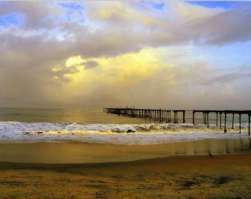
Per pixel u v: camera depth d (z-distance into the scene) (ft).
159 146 67.21
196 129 115.24
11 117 183.11
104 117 229.45
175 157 49.88
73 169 38.86
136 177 33.40
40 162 45.73
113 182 30.19
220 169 38.75
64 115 233.55
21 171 35.73
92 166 41.34
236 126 145.69
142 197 24.12
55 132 87.20
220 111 136.87
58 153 54.75
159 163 43.80
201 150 62.59
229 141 80.33
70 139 75.25
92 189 26.73
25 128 92.43
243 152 60.80
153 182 30.40
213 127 128.88
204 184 29.43
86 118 202.39
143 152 58.23
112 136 83.97
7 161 45.57
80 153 55.31
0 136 76.28
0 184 27.91
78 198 23.67
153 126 112.16
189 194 25.17
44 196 24.04
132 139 78.79
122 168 39.60
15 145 62.75
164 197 24.14
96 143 69.62
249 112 114.11
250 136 96.17
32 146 62.23
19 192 25.07
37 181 29.78
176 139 81.41
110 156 52.75
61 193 25.07
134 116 249.75
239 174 35.22
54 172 36.09
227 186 28.45
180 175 34.58
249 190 26.81
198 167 40.42
